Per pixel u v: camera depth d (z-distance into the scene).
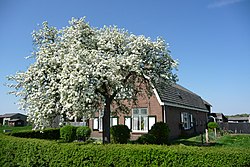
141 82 13.54
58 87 9.76
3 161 9.74
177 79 12.51
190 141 17.98
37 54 11.29
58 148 7.83
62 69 10.34
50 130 18.12
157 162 6.32
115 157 6.77
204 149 6.31
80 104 9.49
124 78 11.60
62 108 10.38
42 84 10.68
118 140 14.14
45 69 10.52
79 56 9.78
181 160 6.14
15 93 11.07
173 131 20.39
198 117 29.91
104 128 11.73
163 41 11.77
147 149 6.49
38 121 10.45
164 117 19.00
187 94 28.52
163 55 11.84
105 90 11.26
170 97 21.41
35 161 8.39
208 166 5.93
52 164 7.88
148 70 11.76
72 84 9.20
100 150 7.02
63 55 10.53
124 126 14.64
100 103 11.59
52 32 11.89
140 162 6.46
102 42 11.51
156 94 19.27
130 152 6.63
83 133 19.11
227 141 17.84
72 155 7.45
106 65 9.95
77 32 11.35
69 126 18.56
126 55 11.41
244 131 32.34
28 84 10.77
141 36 11.48
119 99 14.21
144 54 11.44
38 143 8.48
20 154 9.01
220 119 50.25
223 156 5.93
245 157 5.93
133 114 20.19
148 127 19.36
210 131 26.66
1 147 10.02
